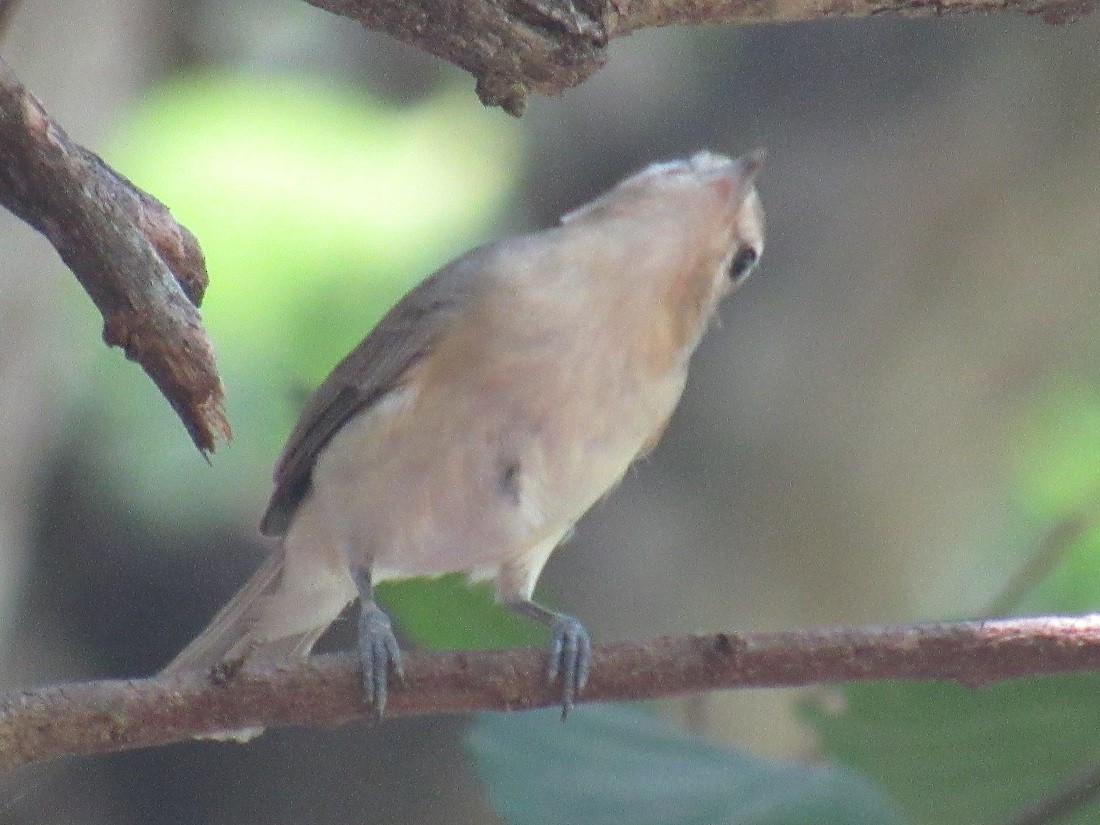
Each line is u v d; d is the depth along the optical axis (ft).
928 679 18.01
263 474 40.83
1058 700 18.75
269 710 17.46
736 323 42.70
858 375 42.52
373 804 40.73
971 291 42.52
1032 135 42.27
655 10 19.29
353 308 41.83
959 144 42.57
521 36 18.28
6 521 39.11
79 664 42.14
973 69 42.80
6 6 22.38
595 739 18.97
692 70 43.75
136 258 16.56
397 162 43.34
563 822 18.38
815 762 20.16
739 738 36.52
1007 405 42.57
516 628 23.08
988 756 18.97
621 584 42.04
